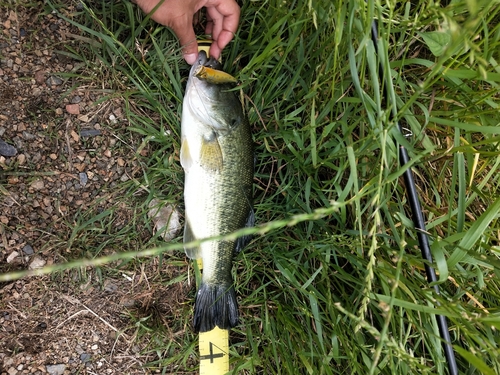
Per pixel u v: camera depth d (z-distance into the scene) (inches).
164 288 26.3
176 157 25.3
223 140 22.7
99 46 24.1
